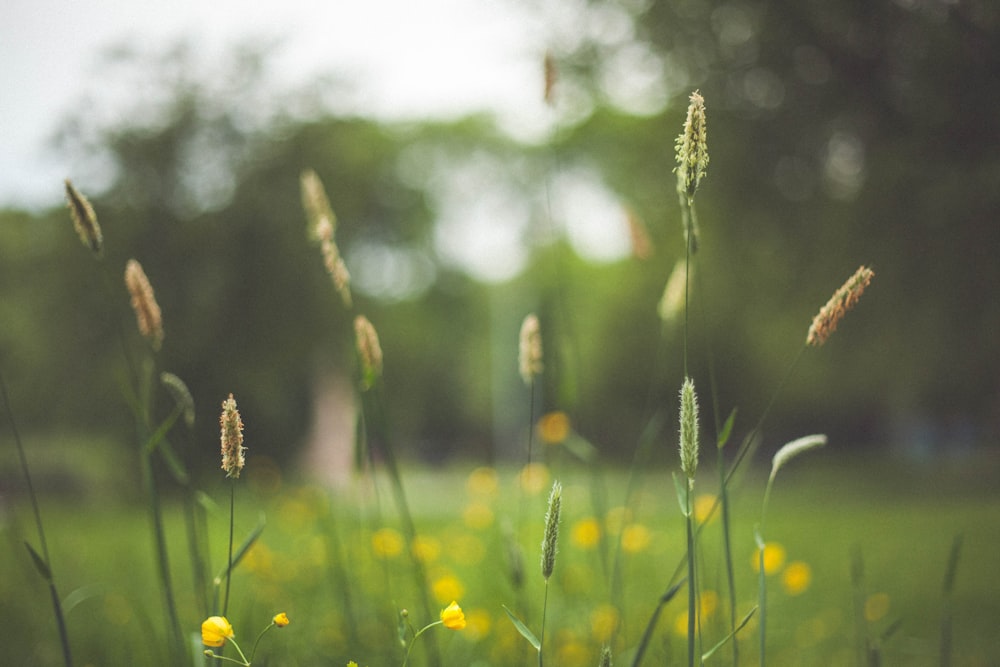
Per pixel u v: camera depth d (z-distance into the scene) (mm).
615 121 13805
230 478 1717
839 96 10242
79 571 5344
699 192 12234
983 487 18969
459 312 30531
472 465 41031
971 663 4043
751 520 10648
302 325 21719
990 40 8180
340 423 23031
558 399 2967
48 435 18609
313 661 3174
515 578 2539
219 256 20812
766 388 27734
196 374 20422
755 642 3578
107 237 19422
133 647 3543
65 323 18906
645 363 32188
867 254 11070
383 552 3213
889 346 11977
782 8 9867
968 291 10602
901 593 5820
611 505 7043
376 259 26641
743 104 11625
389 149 24938
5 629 3918
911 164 9852
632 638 3459
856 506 14906
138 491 12062
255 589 4133
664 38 11242
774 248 12406
